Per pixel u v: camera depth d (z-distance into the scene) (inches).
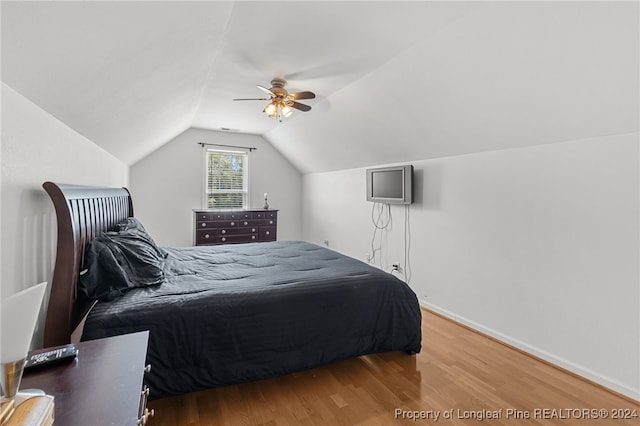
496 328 109.1
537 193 96.4
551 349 93.1
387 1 70.1
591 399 76.7
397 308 92.4
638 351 76.0
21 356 27.3
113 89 69.7
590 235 84.3
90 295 66.0
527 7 65.3
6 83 43.2
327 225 223.3
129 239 86.8
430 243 137.4
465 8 71.3
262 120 187.0
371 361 93.4
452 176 126.0
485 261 113.0
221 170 227.1
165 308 67.7
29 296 27.2
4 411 24.7
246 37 87.0
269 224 226.7
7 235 45.2
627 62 64.2
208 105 156.6
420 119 118.4
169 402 73.1
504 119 95.5
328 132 171.9
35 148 54.1
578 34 64.7
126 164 177.2
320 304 82.8
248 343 74.0
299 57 99.0
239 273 95.0
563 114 82.5
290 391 78.2
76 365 38.8
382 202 159.2
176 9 55.4
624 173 77.5
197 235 204.4
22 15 32.8
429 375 86.1
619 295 79.2
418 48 89.8
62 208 54.7
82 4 37.5
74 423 29.0
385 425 67.2
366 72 109.0
